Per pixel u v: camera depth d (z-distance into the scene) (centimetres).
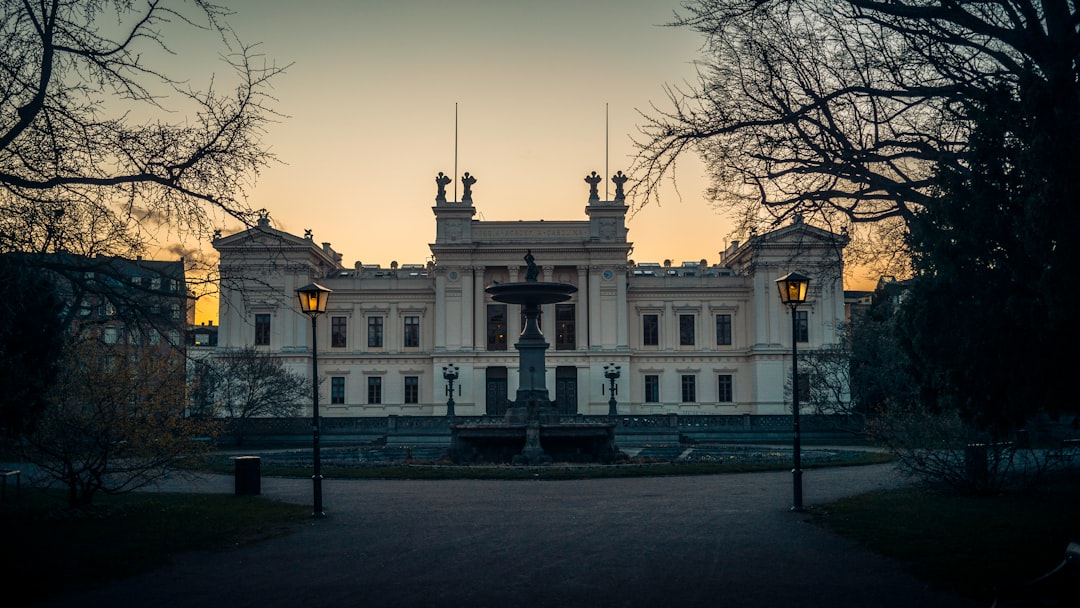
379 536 1712
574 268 8925
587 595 1167
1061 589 937
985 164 1508
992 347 1572
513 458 3788
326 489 2692
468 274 8738
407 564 1408
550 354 8681
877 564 1364
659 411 8875
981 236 1529
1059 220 1316
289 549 1566
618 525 1838
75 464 2150
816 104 1480
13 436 2014
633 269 9506
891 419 2408
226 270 1931
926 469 2291
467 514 2050
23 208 1617
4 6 1587
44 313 1930
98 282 1795
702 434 6506
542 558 1449
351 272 9388
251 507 2166
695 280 9006
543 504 2248
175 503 2227
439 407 8625
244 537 1697
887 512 1909
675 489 2625
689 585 1225
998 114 1481
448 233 8775
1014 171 1478
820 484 2720
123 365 2078
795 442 2064
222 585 1260
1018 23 1413
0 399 1862
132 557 1459
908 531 1634
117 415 2062
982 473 2191
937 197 1602
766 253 8556
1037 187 1362
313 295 2072
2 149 1533
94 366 2067
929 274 1703
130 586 1257
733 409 8906
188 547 1576
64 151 1642
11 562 1419
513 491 2606
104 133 1688
